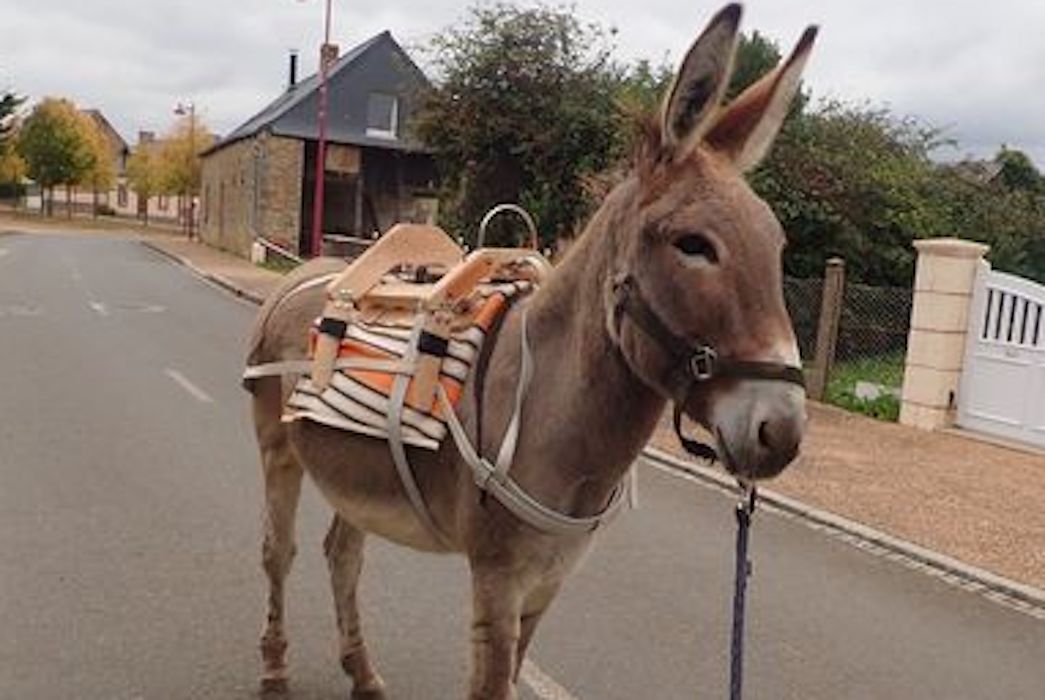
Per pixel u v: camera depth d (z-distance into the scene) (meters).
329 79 39.94
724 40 2.55
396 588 5.91
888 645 5.69
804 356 15.02
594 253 3.01
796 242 17.84
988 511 8.85
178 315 19.19
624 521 7.71
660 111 2.67
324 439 3.77
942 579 6.96
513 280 3.69
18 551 6.11
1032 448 11.75
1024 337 12.07
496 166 21.19
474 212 21.36
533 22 20.44
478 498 3.21
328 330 3.82
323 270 4.59
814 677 5.20
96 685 4.54
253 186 39.06
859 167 18.22
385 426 3.46
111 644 4.96
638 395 2.95
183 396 11.09
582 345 3.03
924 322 12.72
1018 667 5.52
